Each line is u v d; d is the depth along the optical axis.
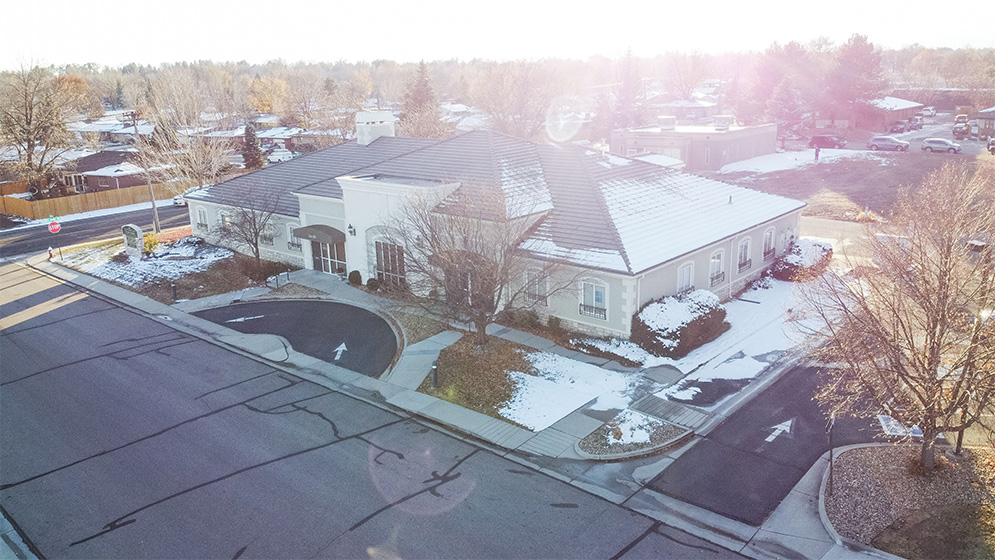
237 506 16.81
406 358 25.75
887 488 16.59
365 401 22.67
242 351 27.53
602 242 26.70
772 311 29.58
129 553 15.20
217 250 42.53
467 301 25.36
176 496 17.36
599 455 18.81
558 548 14.95
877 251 21.00
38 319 32.22
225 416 21.81
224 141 66.25
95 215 59.31
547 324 28.05
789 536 15.21
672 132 67.56
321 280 35.84
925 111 108.38
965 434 19.02
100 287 36.97
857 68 83.69
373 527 15.81
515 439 19.80
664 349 24.92
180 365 26.23
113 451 19.78
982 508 15.59
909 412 16.17
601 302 26.59
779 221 35.06
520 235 25.75
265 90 149.12
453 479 17.81
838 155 68.12
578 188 30.86
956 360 16.08
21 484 18.22
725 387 22.77
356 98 100.81
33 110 66.69
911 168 59.62
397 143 41.38
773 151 73.81
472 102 107.69
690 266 28.47
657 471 18.02
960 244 17.98
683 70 132.88
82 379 25.09
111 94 172.00
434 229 25.48
